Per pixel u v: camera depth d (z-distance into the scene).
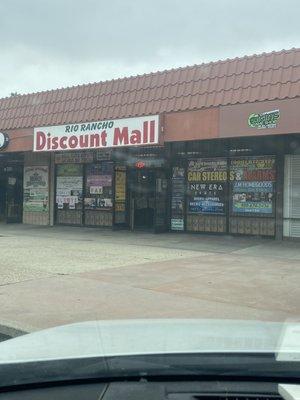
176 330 2.58
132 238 17.67
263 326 2.74
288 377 1.88
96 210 21.16
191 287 9.53
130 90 17.52
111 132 17.34
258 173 17.09
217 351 2.05
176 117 15.98
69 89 19.48
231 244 15.92
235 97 14.84
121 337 2.37
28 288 9.41
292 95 13.85
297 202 16.28
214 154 18.00
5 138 20.75
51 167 22.44
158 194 18.95
